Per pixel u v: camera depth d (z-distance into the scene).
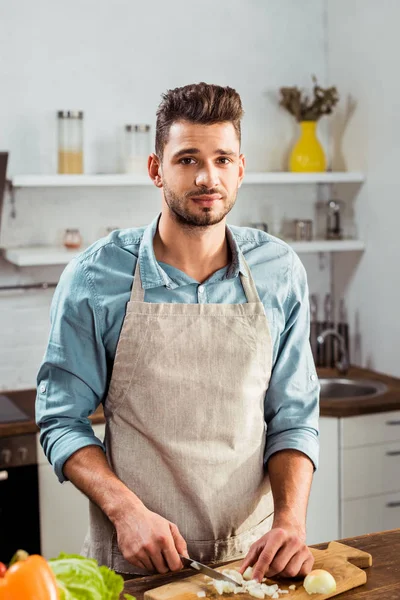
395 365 3.50
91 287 1.73
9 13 3.27
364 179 3.61
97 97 3.42
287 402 1.80
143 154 3.31
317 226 3.87
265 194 3.76
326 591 1.39
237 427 1.72
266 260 1.84
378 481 3.10
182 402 1.71
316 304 3.71
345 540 1.66
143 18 3.47
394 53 3.35
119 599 1.40
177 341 1.72
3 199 3.10
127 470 1.72
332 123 3.81
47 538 2.89
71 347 1.72
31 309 3.41
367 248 3.64
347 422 3.03
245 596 1.38
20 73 3.30
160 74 3.52
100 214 3.49
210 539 1.71
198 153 1.57
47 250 3.28
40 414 1.74
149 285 1.74
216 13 3.59
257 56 3.68
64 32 3.35
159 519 1.54
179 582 1.44
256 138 3.71
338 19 3.69
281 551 1.46
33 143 3.34
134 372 1.72
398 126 3.37
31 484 2.85
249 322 1.77
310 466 1.73
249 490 1.74
